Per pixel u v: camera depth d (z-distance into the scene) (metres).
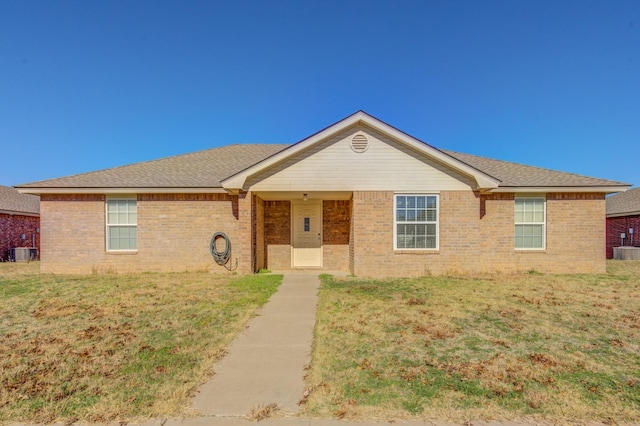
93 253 11.98
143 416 3.22
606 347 4.93
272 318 6.52
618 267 13.97
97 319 6.31
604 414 3.24
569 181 12.24
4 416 3.20
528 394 3.59
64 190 11.70
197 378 3.99
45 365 4.30
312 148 11.34
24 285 9.58
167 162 14.58
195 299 7.90
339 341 5.17
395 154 11.36
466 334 5.47
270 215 13.60
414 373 4.07
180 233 12.06
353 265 11.45
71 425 3.10
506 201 12.12
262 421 3.15
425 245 11.38
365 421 3.13
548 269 12.08
